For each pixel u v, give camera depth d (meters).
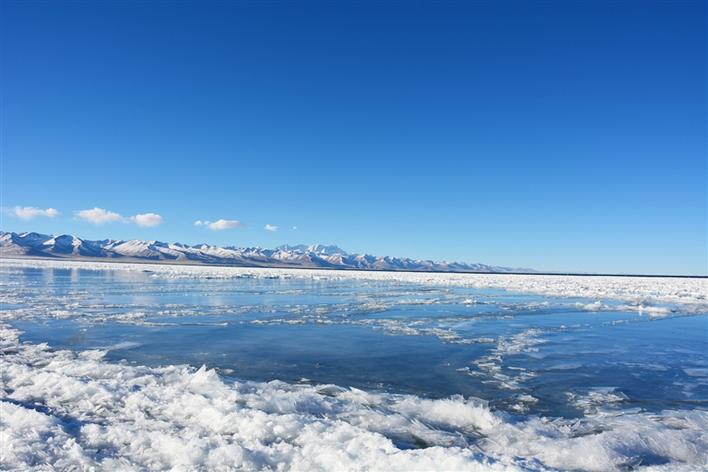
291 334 17.73
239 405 8.78
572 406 9.62
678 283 69.00
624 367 12.91
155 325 19.58
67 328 18.53
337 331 18.56
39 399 9.22
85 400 9.07
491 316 23.95
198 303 28.92
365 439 7.00
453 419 8.52
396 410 8.94
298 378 11.50
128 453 6.74
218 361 13.24
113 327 18.95
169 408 8.62
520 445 7.23
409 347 15.45
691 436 7.58
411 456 6.29
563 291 44.41
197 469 6.17
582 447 6.98
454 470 5.91
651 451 7.06
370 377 11.67
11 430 7.38
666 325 21.19
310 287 47.91
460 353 14.59
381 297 35.56
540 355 14.41
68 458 6.51
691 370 12.62
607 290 46.53
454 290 45.59
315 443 6.88
